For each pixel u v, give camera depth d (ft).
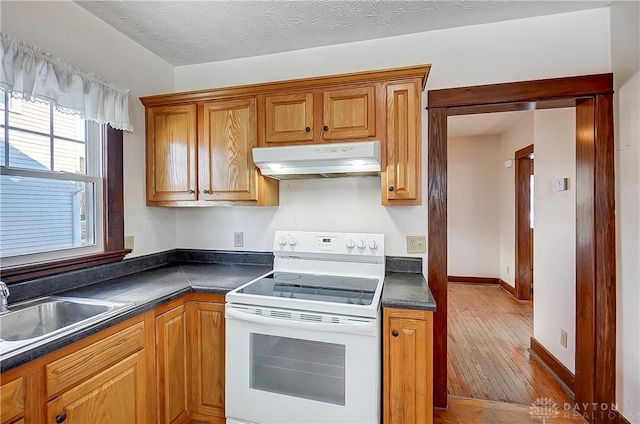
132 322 4.71
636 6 5.30
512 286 14.90
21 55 4.72
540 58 6.31
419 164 5.89
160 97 7.00
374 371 4.83
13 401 3.29
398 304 4.97
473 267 17.11
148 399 4.99
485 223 16.92
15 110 5.05
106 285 5.93
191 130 6.95
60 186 5.72
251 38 7.02
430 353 4.93
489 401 6.91
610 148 5.88
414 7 5.98
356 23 6.48
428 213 6.77
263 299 5.29
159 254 7.75
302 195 7.59
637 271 5.38
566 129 7.44
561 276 7.63
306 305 5.08
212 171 6.82
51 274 5.39
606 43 6.03
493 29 6.51
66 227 5.82
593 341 6.03
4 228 4.92
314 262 6.93
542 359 8.45
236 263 7.99
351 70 7.23
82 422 3.96
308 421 5.16
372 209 7.15
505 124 14.53
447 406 6.74
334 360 5.06
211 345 5.85
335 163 6.04
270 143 6.45
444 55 6.72
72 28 5.74
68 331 3.82
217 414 5.84
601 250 5.91
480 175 16.97
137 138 7.15
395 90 5.94
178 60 8.01
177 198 7.07
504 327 11.04
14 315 4.60
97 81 5.91
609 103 5.91
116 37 6.64
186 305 5.88
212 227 8.17
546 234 8.39
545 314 8.41
